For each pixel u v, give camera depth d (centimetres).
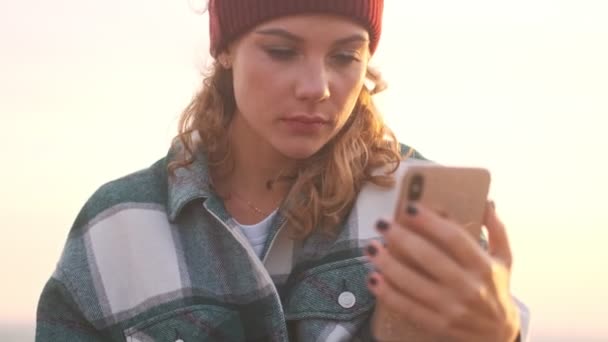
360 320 295
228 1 287
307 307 296
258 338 295
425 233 204
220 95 310
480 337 206
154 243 302
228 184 308
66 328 305
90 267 304
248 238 303
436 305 203
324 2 274
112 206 308
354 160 303
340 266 297
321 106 277
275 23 276
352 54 280
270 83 278
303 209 298
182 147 314
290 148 280
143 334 296
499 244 233
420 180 218
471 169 223
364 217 301
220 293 298
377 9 286
